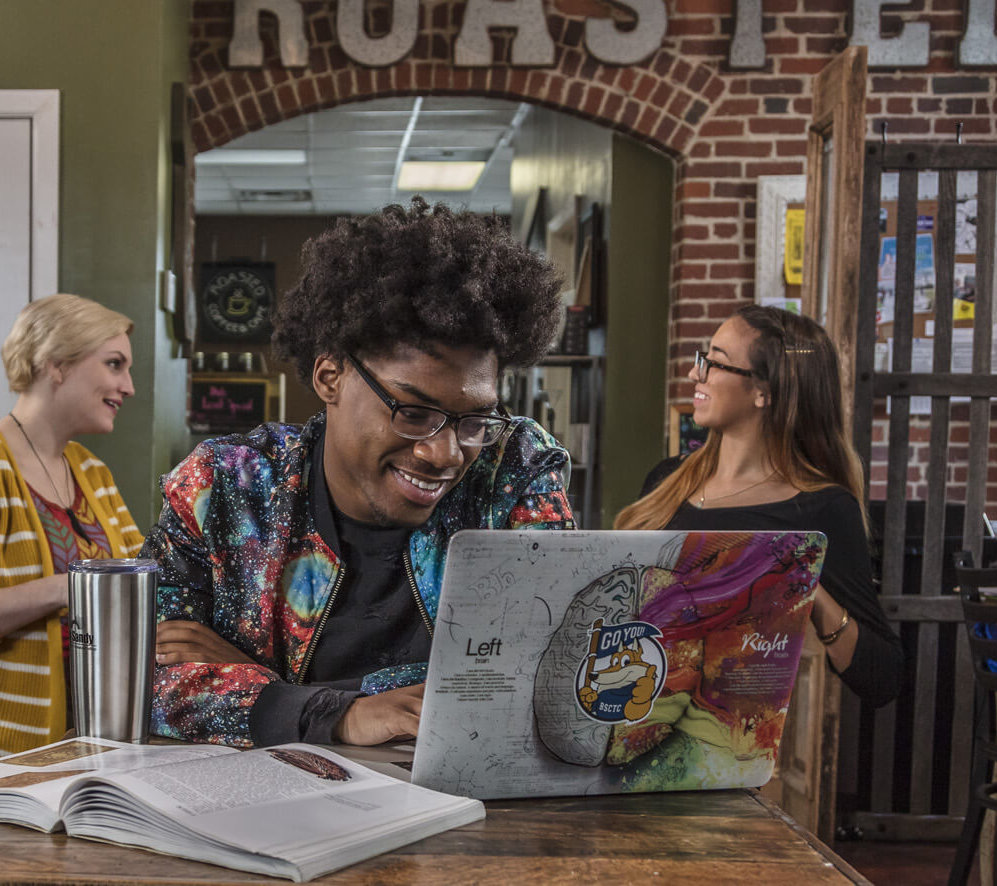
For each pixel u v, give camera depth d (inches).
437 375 42.4
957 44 181.8
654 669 38.9
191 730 44.7
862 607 80.9
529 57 180.4
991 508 180.2
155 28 152.3
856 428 116.0
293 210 454.6
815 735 102.0
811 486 87.9
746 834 35.5
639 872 31.7
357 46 178.1
